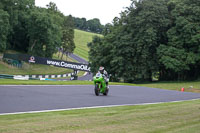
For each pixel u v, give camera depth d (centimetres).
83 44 13612
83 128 797
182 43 4669
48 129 755
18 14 7512
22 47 8200
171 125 926
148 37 4631
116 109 1255
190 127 909
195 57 4569
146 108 1337
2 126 765
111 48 5275
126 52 4844
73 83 2706
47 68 6938
